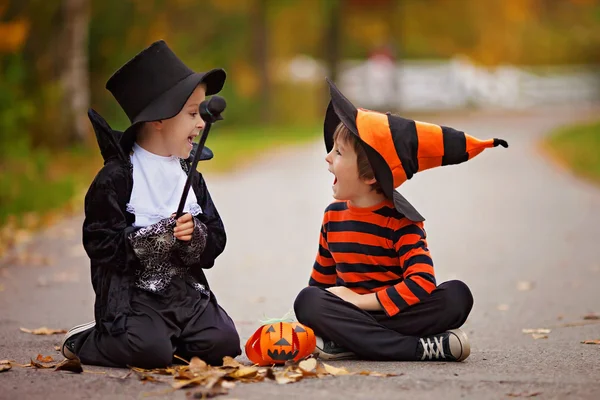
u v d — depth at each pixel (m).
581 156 24.64
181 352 5.72
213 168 21.98
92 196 5.64
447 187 19.08
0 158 18.58
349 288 6.10
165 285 5.69
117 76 5.68
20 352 6.37
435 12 50.88
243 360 6.17
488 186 19.23
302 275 10.12
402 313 5.93
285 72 44.50
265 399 4.89
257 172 22.06
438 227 13.85
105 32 30.64
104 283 5.73
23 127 20.98
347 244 6.04
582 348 6.63
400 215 5.97
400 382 5.29
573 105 49.78
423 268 5.88
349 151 5.88
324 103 43.25
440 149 5.80
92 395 5.01
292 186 19.16
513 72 52.34
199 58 40.78
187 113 5.72
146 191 5.70
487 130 34.28
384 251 5.98
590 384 5.33
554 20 60.16
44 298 8.62
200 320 5.74
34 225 13.33
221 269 10.47
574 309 8.34
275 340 5.73
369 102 46.41
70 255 11.14
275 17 44.09
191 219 5.59
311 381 5.30
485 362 6.03
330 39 43.44
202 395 4.95
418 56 54.62
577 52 57.88
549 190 18.50
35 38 24.39
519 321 7.84
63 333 7.11
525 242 12.46
